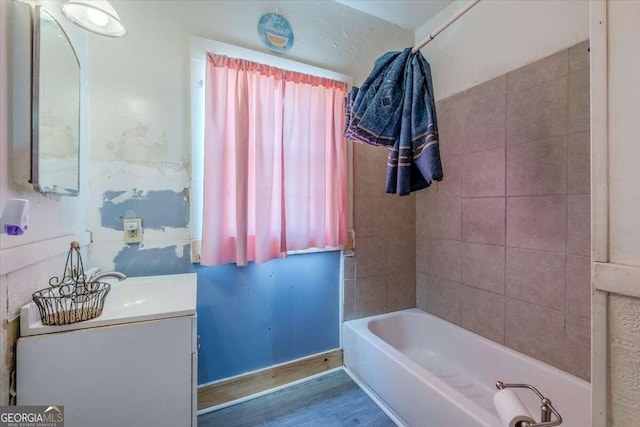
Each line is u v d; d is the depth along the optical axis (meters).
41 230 0.98
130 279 1.37
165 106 1.48
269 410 1.59
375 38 2.09
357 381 1.85
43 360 0.87
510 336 1.66
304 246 1.81
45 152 0.94
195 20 1.54
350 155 2.00
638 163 0.47
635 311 0.48
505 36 1.66
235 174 1.57
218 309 1.63
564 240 1.41
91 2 0.97
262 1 1.70
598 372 0.52
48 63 0.96
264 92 1.64
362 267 2.08
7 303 0.81
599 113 0.51
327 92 1.87
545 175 1.48
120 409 0.95
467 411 1.14
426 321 2.12
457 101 1.95
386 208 2.17
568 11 1.38
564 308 1.41
